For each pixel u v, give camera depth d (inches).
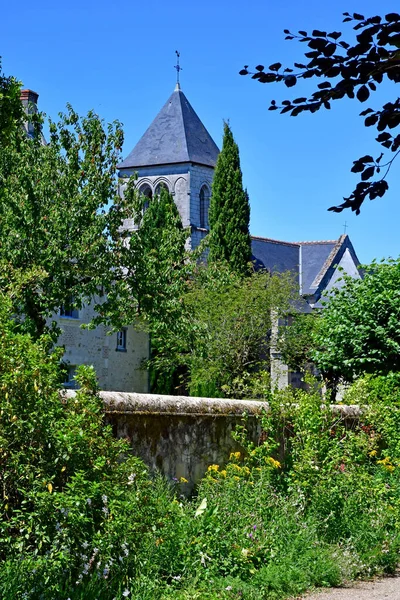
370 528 412.5
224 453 440.5
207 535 327.3
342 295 998.4
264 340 1446.9
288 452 452.1
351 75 187.6
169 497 359.3
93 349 1519.4
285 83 191.0
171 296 794.2
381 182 201.3
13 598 236.4
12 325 282.2
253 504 378.0
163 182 2399.1
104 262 767.1
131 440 380.2
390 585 356.5
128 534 280.8
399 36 181.6
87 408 291.9
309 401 454.6
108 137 805.2
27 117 805.9
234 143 1833.2
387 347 939.3
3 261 624.1
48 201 768.9
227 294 1391.5
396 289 949.8
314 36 186.4
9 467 259.9
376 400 602.2
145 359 1649.9
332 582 351.3
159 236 810.2
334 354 978.7
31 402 263.1
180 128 2428.6
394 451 541.3
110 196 799.1
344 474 439.2
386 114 194.9
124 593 265.7
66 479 274.2
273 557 343.3
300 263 2241.6
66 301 748.0
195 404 421.1
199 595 289.3
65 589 254.7
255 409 462.6
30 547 259.4
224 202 1814.7
